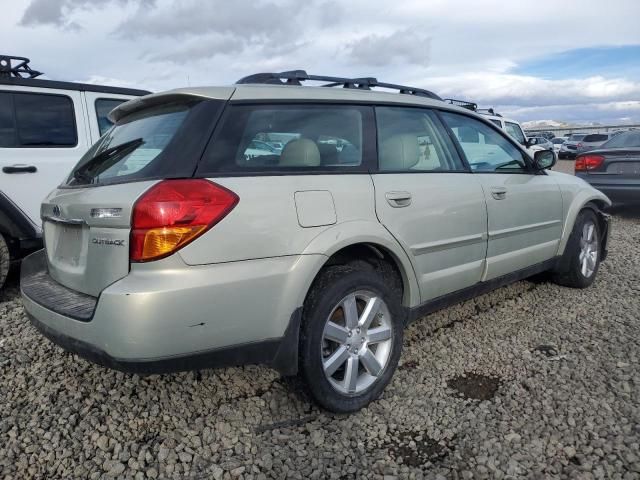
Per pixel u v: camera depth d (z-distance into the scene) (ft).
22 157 15.81
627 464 7.73
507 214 12.45
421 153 11.02
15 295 15.39
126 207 7.34
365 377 9.49
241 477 7.64
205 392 9.87
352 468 7.83
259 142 8.60
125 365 7.30
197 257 7.38
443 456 8.11
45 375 10.47
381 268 10.07
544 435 8.50
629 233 24.84
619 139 29.78
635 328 12.71
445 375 10.59
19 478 7.64
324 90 9.89
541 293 15.47
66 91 17.12
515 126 37.27
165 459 8.05
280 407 9.42
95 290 7.83
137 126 9.43
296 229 8.29
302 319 8.49
